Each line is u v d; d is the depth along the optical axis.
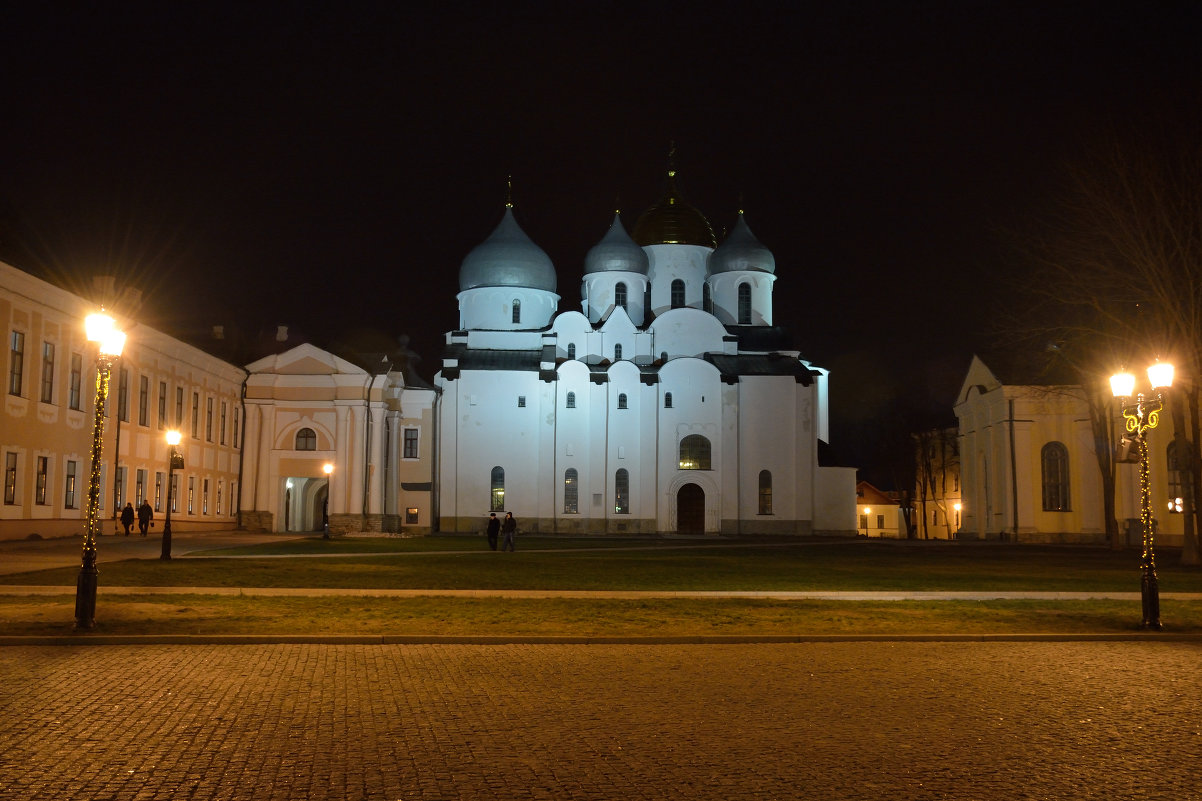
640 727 12.25
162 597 25.05
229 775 9.94
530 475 80.69
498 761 10.58
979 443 80.12
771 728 12.29
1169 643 21.06
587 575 35.31
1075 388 72.00
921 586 32.72
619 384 81.75
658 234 90.00
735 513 81.25
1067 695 14.77
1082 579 37.06
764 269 89.81
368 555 45.28
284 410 71.06
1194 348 45.25
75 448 50.19
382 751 10.91
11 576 29.64
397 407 76.44
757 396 82.81
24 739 11.25
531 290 86.12
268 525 70.06
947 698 14.41
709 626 21.58
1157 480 71.19
